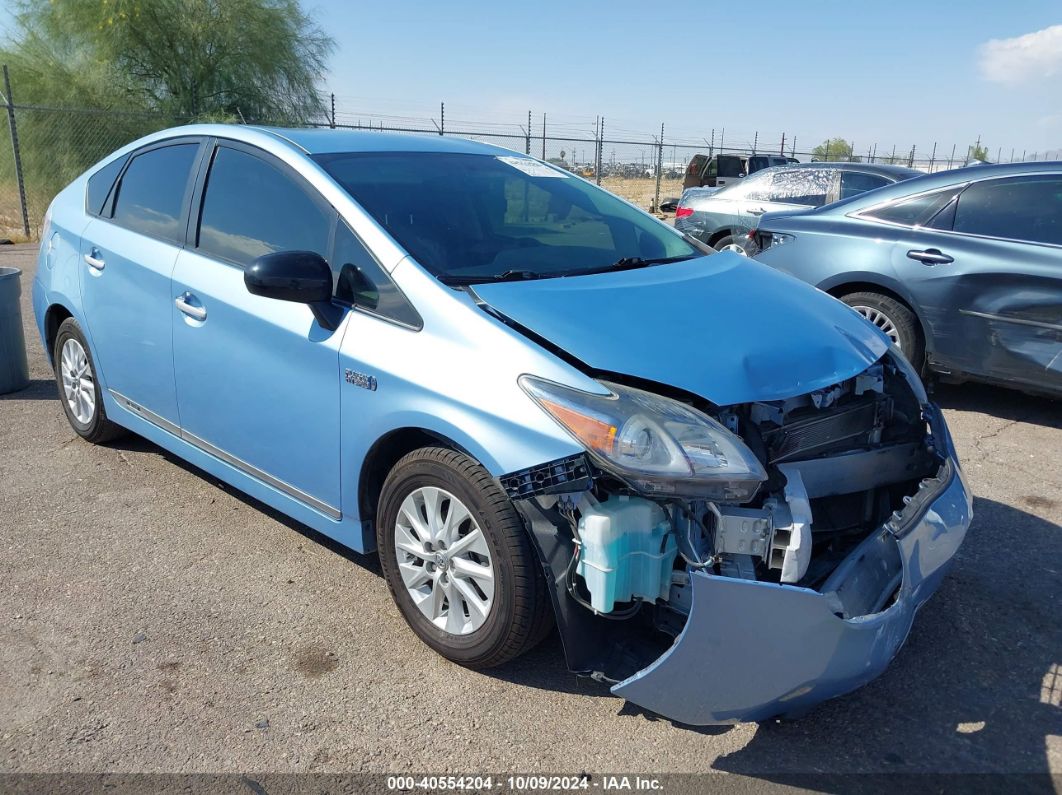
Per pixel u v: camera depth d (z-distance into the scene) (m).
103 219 4.32
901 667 2.93
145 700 2.68
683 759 2.48
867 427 2.83
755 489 2.32
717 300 2.97
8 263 11.63
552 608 2.62
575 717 2.65
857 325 3.12
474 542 2.68
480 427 2.54
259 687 2.75
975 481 4.51
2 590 3.29
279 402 3.22
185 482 4.32
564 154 22.69
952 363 5.48
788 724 2.64
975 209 5.43
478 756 2.47
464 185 3.51
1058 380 5.06
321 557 3.60
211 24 20.12
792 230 6.18
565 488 2.39
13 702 2.66
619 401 2.39
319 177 3.24
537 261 3.18
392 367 2.78
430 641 2.90
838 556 2.69
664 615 2.49
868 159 31.28
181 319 3.64
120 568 3.47
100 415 4.54
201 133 3.88
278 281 2.85
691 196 10.43
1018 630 3.15
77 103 18.81
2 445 4.78
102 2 18.94
